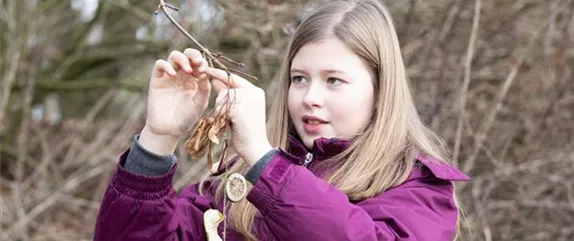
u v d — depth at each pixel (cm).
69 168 598
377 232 179
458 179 199
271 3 495
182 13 517
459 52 506
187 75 184
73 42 695
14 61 579
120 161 186
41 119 659
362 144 203
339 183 199
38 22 637
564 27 498
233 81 181
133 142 187
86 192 587
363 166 200
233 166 217
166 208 186
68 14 685
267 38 514
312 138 204
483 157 488
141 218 184
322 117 202
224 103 177
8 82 575
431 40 506
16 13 625
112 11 696
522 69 504
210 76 183
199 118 185
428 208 195
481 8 507
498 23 511
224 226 191
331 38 203
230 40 538
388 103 207
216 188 217
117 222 185
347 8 211
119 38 696
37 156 640
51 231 534
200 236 202
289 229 172
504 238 477
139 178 183
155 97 185
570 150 483
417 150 207
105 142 644
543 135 498
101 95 748
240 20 489
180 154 479
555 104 499
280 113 219
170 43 588
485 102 502
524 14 513
